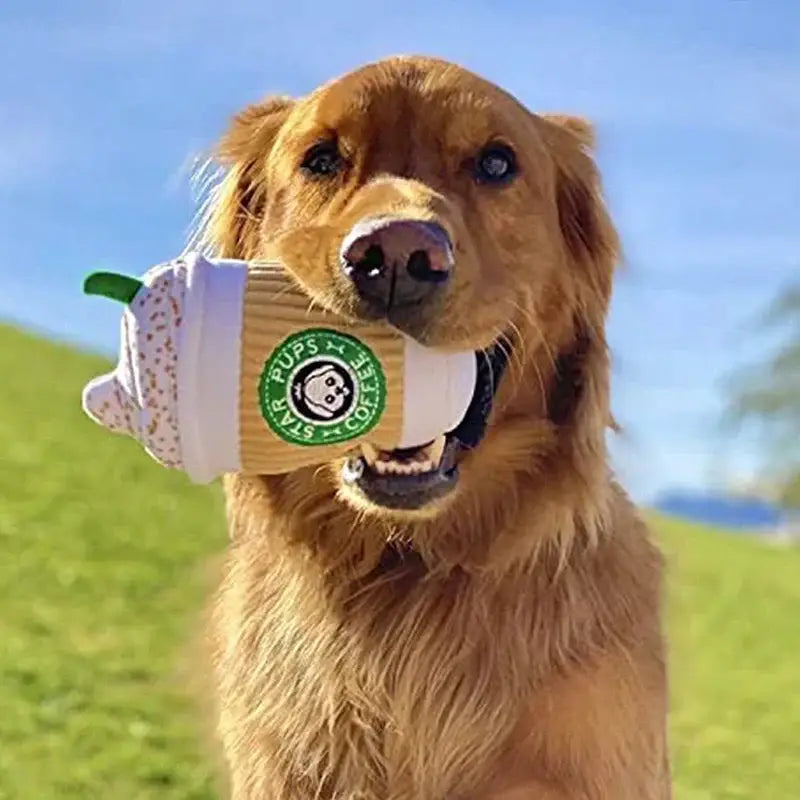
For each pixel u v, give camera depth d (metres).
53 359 5.56
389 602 0.83
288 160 0.86
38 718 1.67
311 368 0.73
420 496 0.76
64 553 2.73
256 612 0.86
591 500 0.82
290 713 0.84
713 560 4.12
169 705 1.76
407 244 0.71
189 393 0.73
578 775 0.80
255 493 0.86
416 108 0.82
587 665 0.80
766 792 1.78
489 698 0.81
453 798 0.81
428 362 0.74
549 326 0.85
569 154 0.90
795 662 2.87
